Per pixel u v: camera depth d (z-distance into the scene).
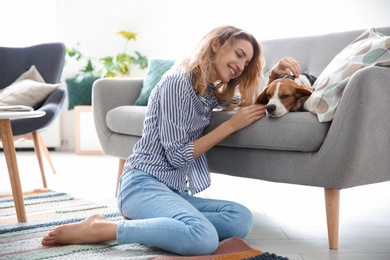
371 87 1.63
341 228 2.02
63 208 2.31
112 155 2.74
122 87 2.90
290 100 1.85
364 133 1.65
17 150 4.86
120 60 4.76
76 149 4.63
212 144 1.82
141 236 1.58
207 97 1.92
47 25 5.00
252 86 1.97
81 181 3.19
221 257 1.52
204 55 1.83
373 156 1.71
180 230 1.52
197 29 4.93
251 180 3.21
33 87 3.01
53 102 2.92
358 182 1.72
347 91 1.64
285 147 1.80
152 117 1.84
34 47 3.44
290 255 1.66
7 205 2.40
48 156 3.47
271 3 4.68
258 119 1.88
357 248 1.74
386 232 1.95
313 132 1.72
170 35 4.98
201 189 1.92
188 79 1.83
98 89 2.82
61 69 3.37
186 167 1.87
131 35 4.81
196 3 4.91
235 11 4.80
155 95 1.85
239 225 1.73
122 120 2.60
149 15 4.98
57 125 4.83
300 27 4.61
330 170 1.70
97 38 4.99
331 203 1.73
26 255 1.58
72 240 1.68
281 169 1.85
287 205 2.46
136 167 1.81
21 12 4.98
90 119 4.61
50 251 1.62
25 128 2.71
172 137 1.77
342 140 1.66
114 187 2.97
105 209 2.28
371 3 4.37
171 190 1.80
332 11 4.49
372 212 2.30
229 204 1.77
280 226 2.05
